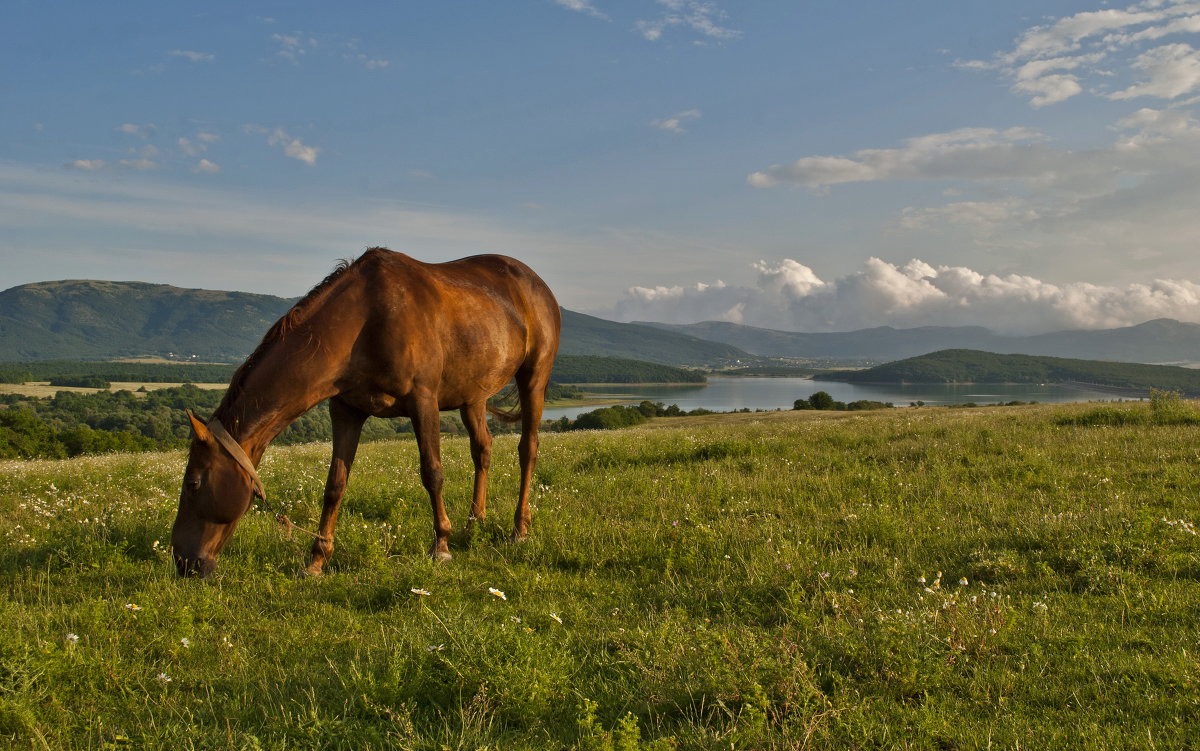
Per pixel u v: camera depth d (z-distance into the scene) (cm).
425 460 600
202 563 526
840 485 838
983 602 434
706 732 294
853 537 623
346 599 500
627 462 1099
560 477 961
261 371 539
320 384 552
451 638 356
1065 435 1132
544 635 419
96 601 472
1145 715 309
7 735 304
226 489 522
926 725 299
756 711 295
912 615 404
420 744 279
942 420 1548
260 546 637
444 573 547
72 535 637
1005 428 1270
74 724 320
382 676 337
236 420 531
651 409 7456
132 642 421
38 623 439
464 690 326
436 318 604
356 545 623
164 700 346
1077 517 625
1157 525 575
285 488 910
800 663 332
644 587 536
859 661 353
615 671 365
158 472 1096
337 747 280
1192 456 877
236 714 325
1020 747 285
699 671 344
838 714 300
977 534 608
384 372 573
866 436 1251
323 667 378
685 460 1098
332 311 558
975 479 846
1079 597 461
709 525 666
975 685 340
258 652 415
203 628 441
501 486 889
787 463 1005
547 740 293
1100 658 367
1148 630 403
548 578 548
